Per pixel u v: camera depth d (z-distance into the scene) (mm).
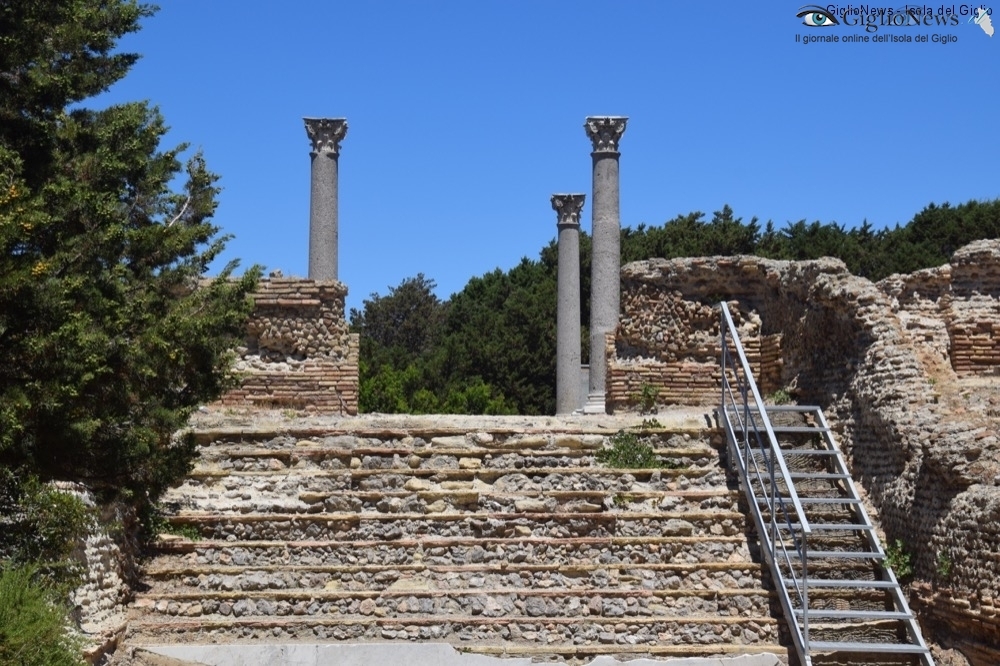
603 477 20297
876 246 63812
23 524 15453
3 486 15844
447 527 19344
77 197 17406
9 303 15734
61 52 19875
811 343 23234
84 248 17438
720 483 20359
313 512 19625
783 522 19578
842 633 17734
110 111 20812
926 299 24875
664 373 26859
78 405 16781
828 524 18469
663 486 20281
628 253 65062
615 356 27625
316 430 21172
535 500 19781
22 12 18469
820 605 18266
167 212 21750
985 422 18703
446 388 64000
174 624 17438
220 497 19859
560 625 17672
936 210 64500
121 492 17281
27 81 18859
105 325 17188
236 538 19156
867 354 20797
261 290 27047
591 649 17266
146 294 18875
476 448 21000
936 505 18016
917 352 21594
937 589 17594
